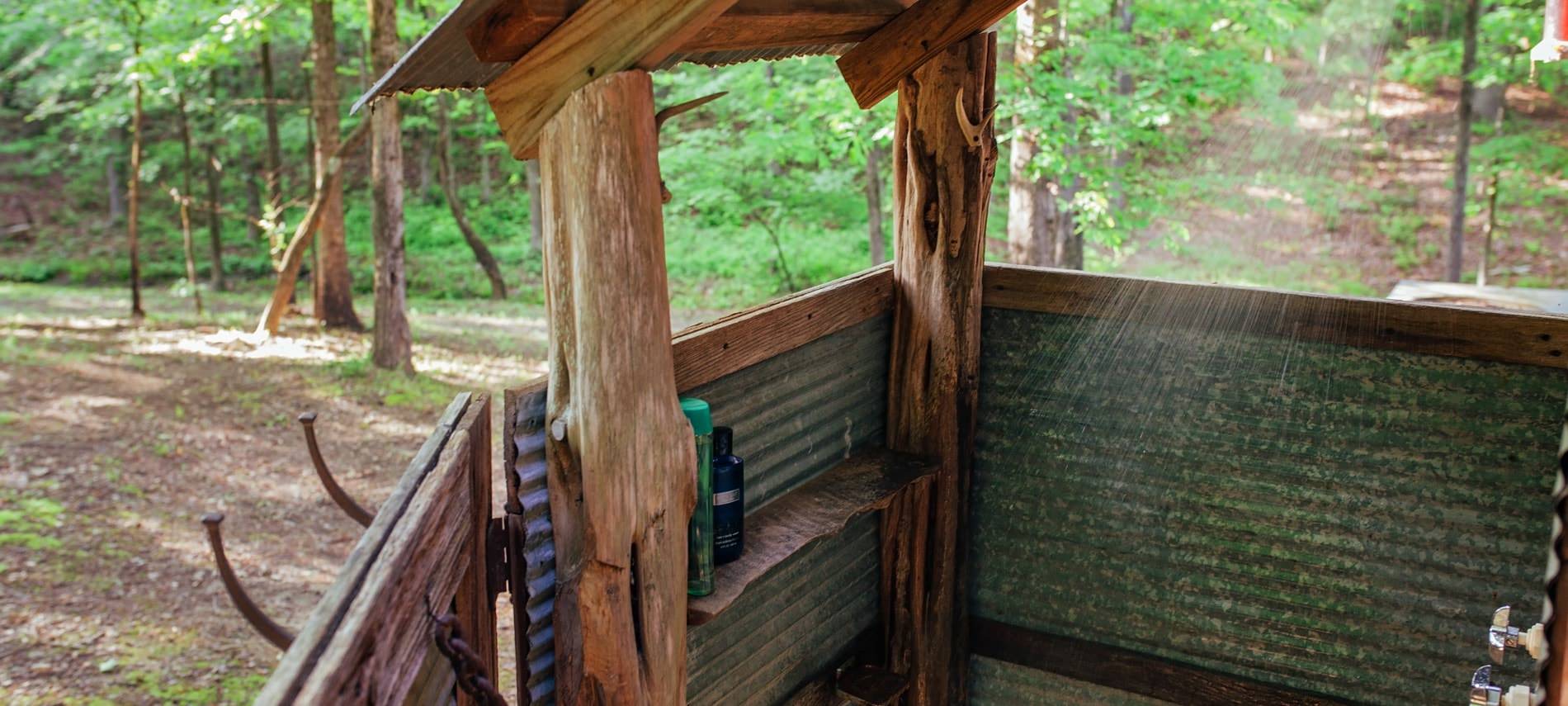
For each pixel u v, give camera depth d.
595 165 1.81
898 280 3.18
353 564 1.46
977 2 2.80
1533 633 1.44
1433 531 2.95
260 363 10.77
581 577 1.95
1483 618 2.94
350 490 7.75
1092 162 8.23
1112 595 3.37
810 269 14.80
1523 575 2.87
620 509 1.90
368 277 18.39
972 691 3.62
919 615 3.31
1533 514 2.83
